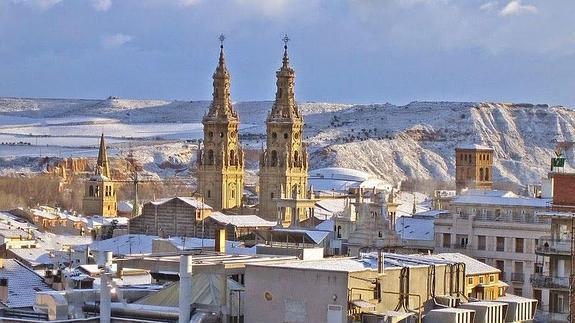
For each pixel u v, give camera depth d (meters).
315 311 140.25
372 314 140.25
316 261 153.75
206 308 148.50
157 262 161.38
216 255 182.25
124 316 151.25
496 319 152.50
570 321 166.12
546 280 175.25
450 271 158.25
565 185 176.38
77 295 157.25
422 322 145.38
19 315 158.50
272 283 142.88
